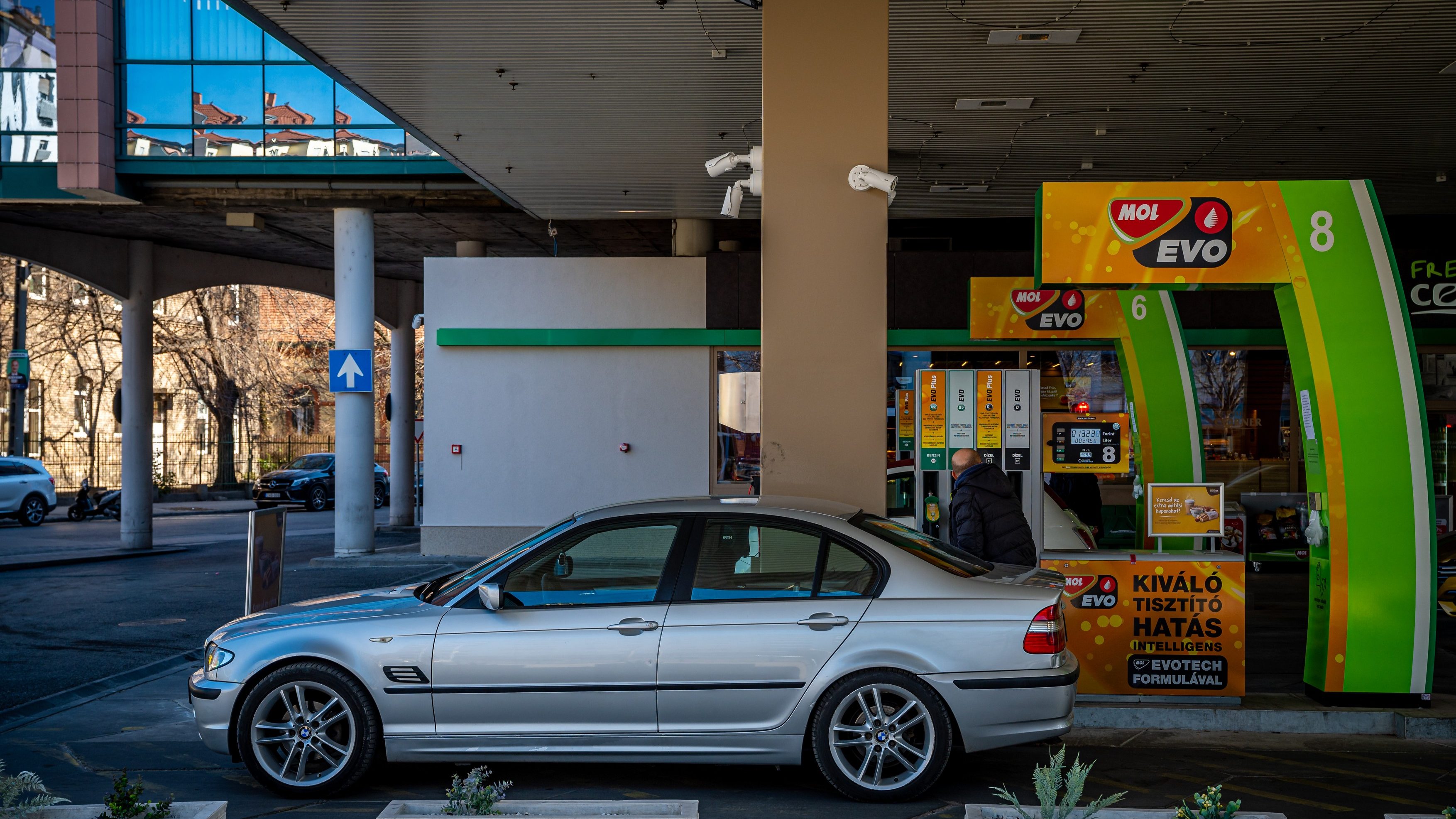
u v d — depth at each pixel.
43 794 4.29
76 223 18.00
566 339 16.12
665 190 15.09
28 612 12.30
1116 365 15.71
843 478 7.19
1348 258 6.90
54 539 22.78
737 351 16.14
